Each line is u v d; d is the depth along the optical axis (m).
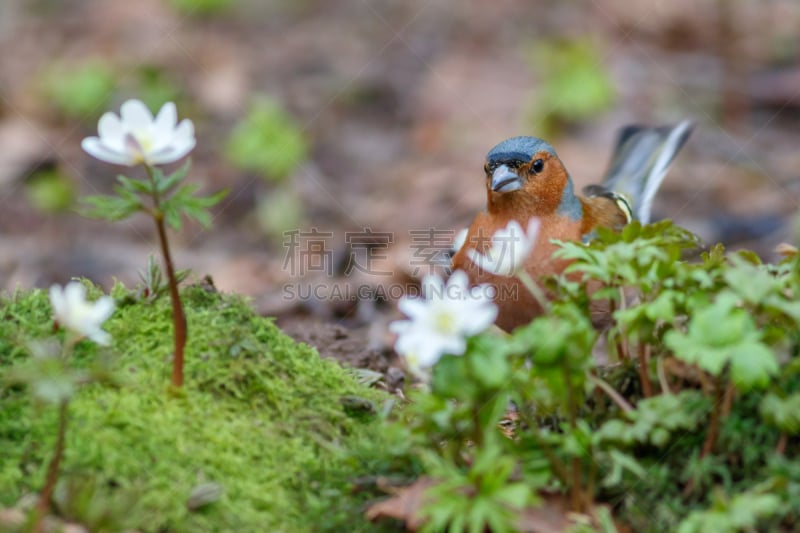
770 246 11.65
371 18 19.30
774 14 17.97
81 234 13.18
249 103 16.22
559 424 5.39
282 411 5.48
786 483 4.45
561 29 18.33
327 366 6.11
